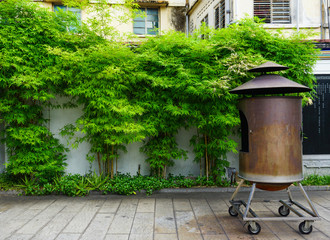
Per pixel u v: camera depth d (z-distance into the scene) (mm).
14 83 5434
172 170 7004
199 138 6676
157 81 5730
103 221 4344
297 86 3828
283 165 3949
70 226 4133
